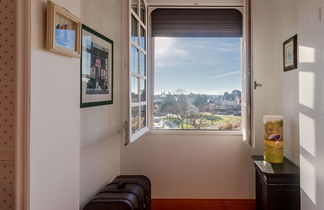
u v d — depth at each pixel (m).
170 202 3.00
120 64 2.82
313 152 1.63
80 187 1.92
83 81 1.91
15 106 0.86
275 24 2.87
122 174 3.02
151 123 3.14
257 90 2.91
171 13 3.09
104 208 1.79
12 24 0.87
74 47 1.18
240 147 2.96
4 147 0.87
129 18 2.08
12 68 0.87
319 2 1.55
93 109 2.15
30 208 0.89
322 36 1.51
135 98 2.45
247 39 2.50
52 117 1.02
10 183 0.87
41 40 0.95
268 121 2.42
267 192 2.08
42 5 0.95
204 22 3.07
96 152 2.23
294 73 2.36
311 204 1.66
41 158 0.95
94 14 2.12
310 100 1.68
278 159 2.37
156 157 3.03
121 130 2.87
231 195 2.97
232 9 3.05
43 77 0.96
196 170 3.00
